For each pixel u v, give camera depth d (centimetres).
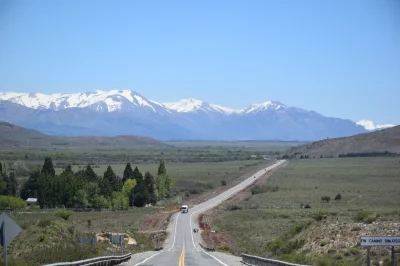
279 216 9944
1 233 2317
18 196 13088
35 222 5816
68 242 5100
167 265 4306
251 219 10106
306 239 5297
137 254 5934
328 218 5988
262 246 6756
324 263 3662
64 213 8925
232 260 5084
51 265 2741
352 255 4047
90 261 3478
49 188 11906
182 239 8625
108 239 6506
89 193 12306
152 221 10762
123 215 11300
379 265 3491
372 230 4669
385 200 10819
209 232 9294
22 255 3659
